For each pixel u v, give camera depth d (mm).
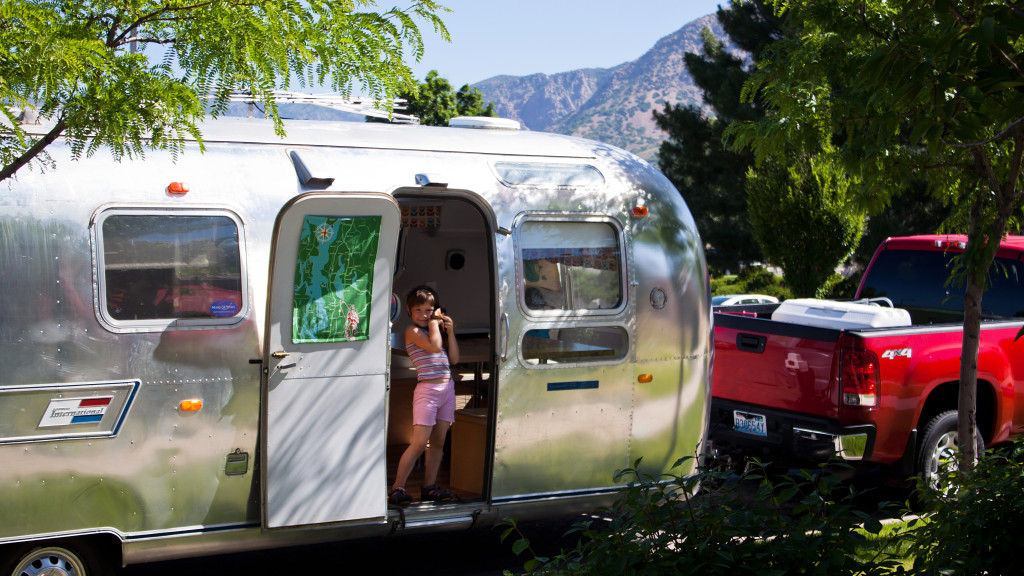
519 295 5445
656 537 3496
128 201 4621
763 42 26250
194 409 4703
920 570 3393
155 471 4652
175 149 3314
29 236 4430
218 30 3104
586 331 5645
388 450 6910
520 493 5508
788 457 6395
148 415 4621
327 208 4691
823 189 15906
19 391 4387
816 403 6219
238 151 4992
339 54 3287
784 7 5629
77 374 4492
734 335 6738
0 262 4371
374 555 5859
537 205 5543
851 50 5113
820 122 5422
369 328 4930
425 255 7840
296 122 5543
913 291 7723
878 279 7996
